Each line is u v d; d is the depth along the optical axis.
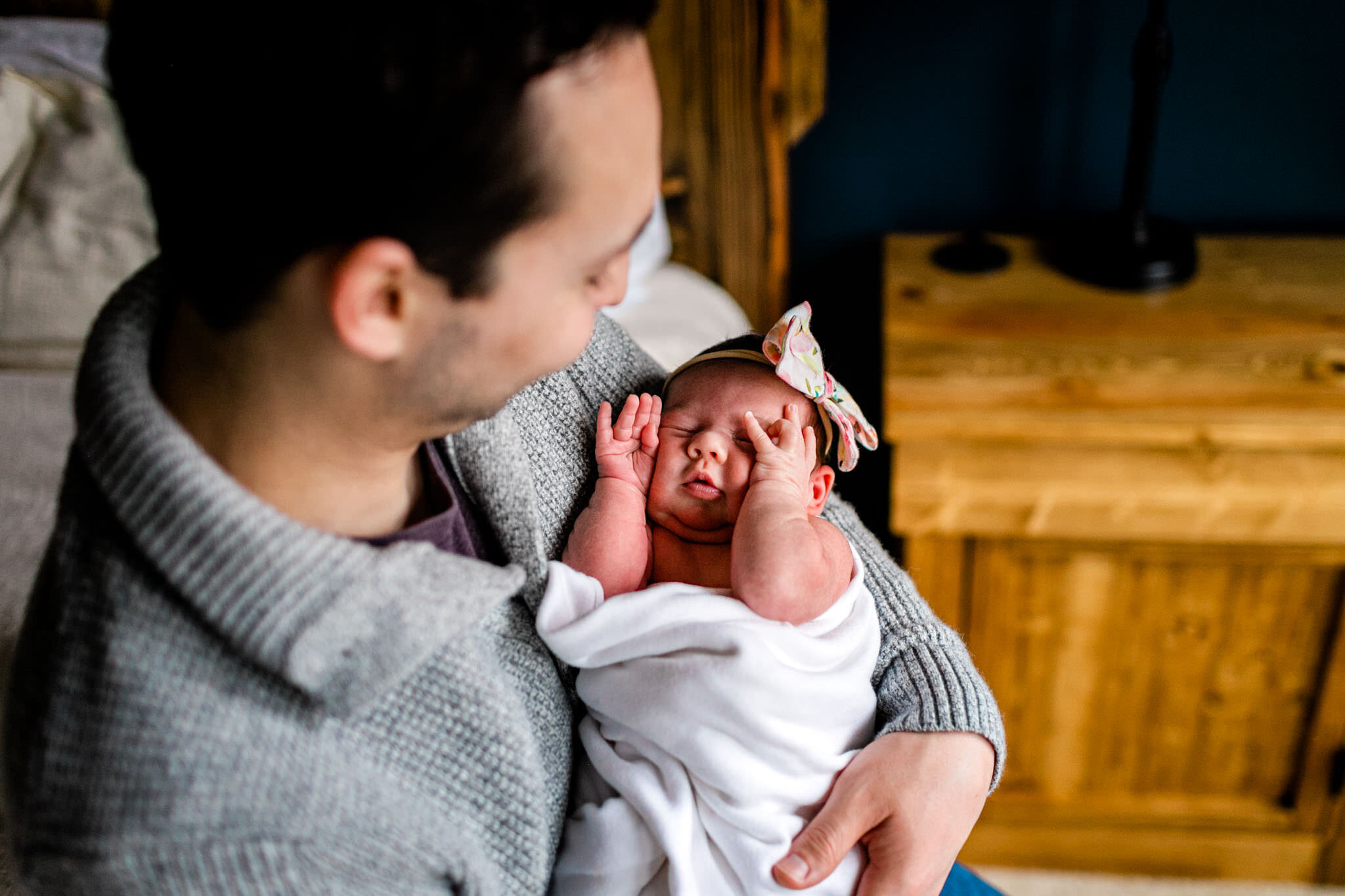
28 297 1.24
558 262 0.46
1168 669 1.32
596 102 0.43
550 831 0.62
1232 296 1.38
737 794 0.64
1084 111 1.50
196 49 0.39
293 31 0.38
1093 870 1.48
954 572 1.30
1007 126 1.54
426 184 0.41
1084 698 1.36
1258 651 1.29
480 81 0.39
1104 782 1.42
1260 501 1.16
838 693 0.68
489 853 0.54
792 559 0.68
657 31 1.43
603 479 0.75
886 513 1.81
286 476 0.51
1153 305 1.37
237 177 0.41
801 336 0.80
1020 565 1.28
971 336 1.34
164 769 0.42
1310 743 1.34
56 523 0.48
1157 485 1.19
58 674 0.44
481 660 0.54
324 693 0.47
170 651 0.44
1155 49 1.25
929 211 1.62
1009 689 1.37
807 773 0.66
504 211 0.42
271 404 0.48
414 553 0.50
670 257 1.61
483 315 0.46
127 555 0.45
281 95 0.39
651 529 0.77
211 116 0.40
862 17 1.49
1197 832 1.43
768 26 1.41
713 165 1.52
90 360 0.47
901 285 1.47
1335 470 1.17
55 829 0.43
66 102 1.31
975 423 1.20
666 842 0.63
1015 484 1.21
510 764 0.54
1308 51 1.42
